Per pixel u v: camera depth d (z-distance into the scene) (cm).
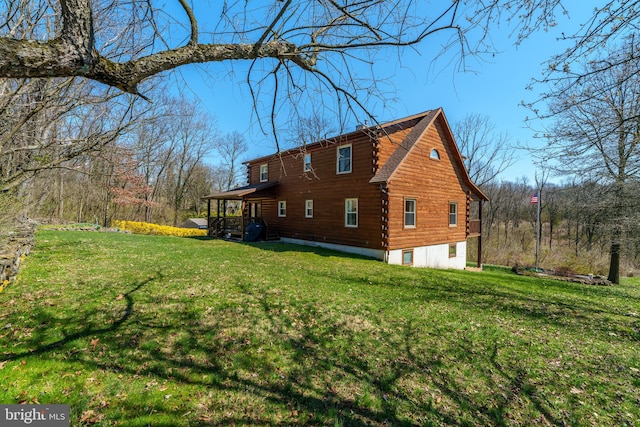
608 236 1230
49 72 141
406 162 1256
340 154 1366
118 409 253
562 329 529
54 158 455
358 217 1272
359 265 1022
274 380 315
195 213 3722
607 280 1388
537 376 358
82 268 703
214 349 365
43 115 431
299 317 488
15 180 407
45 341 350
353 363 361
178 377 305
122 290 553
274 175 1770
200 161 3603
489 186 3438
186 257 959
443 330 479
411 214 1296
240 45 211
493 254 2558
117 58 351
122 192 2322
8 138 358
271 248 1330
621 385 344
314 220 1491
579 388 336
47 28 364
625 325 572
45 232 1341
